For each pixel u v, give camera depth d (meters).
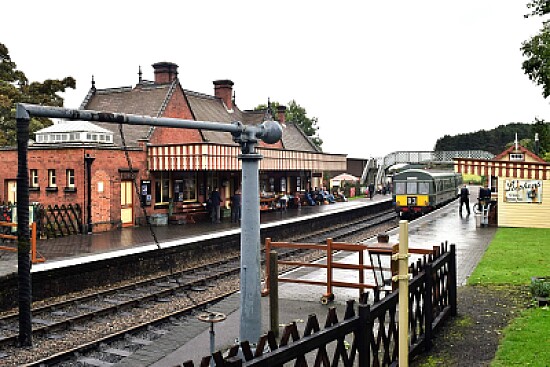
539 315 9.18
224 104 38.12
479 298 10.77
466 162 16.56
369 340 5.58
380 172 59.34
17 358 9.17
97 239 19.08
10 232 18.17
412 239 20.94
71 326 11.07
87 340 10.24
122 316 12.00
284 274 13.55
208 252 19.53
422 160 59.00
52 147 21.88
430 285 7.75
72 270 13.86
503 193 25.20
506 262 15.03
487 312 9.66
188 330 9.26
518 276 12.88
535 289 10.30
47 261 14.14
